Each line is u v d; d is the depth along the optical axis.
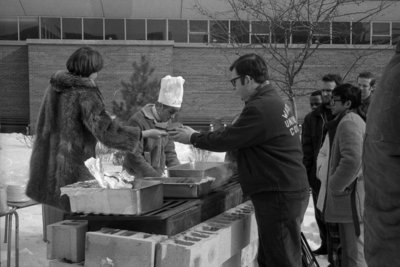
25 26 20.36
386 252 1.85
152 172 3.49
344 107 3.78
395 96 1.80
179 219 2.50
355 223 3.47
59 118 3.05
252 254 3.31
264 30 7.39
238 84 2.81
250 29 7.64
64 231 2.42
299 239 2.73
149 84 11.95
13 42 20.38
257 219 2.76
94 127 2.94
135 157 3.47
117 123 2.99
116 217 2.34
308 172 4.99
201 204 2.77
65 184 3.00
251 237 3.08
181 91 3.83
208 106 20.36
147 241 2.20
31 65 20.00
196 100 20.36
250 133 2.62
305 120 5.13
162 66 20.00
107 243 2.28
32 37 20.36
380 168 1.86
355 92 3.76
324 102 5.01
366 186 1.97
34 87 20.03
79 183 2.60
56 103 3.08
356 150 3.36
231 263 2.97
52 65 20.08
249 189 2.73
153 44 19.94
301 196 2.71
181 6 19.69
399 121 1.79
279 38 7.34
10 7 19.91
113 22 20.20
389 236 1.84
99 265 2.29
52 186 3.02
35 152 3.14
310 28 6.30
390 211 1.83
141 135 2.95
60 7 19.84
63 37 20.25
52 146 3.07
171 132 2.92
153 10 19.81
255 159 2.68
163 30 20.23
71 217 2.40
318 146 4.93
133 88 11.88
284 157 2.66
